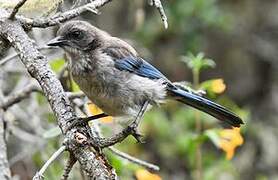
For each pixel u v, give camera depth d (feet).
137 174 33.55
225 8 64.95
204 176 46.06
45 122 43.78
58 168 41.14
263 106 66.64
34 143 42.11
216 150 58.59
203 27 63.05
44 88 26.45
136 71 34.96
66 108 25.99
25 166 46.09
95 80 33.53
